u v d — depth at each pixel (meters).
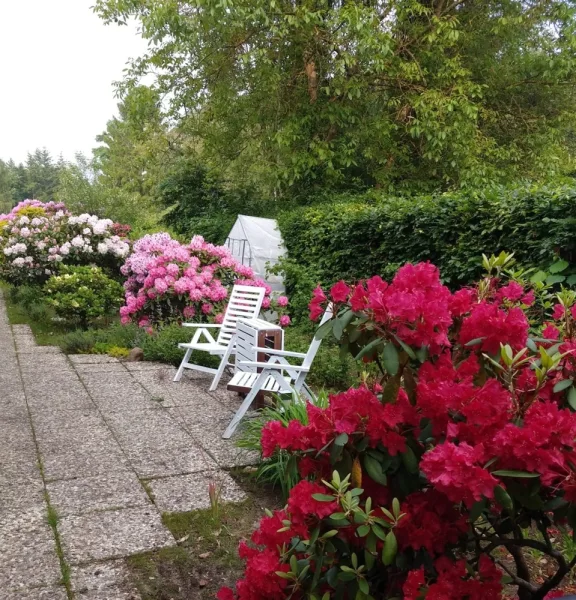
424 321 1.73
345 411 1.79
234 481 3.65
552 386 1.79
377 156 12.59
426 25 12.17
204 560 2.77
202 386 6.04
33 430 4.54
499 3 12.67
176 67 13.09
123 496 3.39
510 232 5.97
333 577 1.76
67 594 2.44
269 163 12.94
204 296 8.03
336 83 11.79
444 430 1.71
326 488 1.74
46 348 7.99
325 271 9.36
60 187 16.33
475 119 11.75
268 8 10.84
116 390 5.80
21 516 3.12
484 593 1.66
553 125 13.55
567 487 1.49
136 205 15.52
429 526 1.71
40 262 11.18
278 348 5.21
